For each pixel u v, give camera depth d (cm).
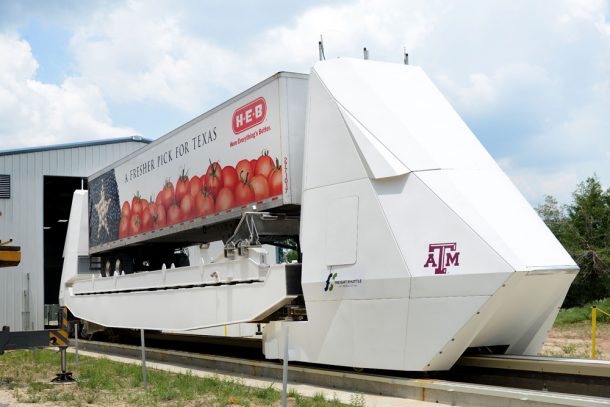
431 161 1074
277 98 1351
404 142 1101
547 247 1015
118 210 2219
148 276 1903
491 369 1095
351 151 1144
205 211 1638
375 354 1084
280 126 1341
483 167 1105
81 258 2564
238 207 1491
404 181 1076
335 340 1152
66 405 1083
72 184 3650
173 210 1808
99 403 1104
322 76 1230
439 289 1008
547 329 1115
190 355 1638
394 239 1062
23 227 3192
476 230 989
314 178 1212
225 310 1498
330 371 1177
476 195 1037
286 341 817
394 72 1237
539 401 870
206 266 1602
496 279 955
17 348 1345
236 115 1502
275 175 1359
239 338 1902
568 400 838
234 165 1509
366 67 1220
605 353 1678
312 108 1238
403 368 1047
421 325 1027
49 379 1434
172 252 2297
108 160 3381
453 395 976
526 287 981
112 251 2406
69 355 1989
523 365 1035
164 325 1780
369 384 1105
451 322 995
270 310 1352
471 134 1177
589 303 3325
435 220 1030
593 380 965
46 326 3703
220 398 1070
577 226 3969
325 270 1169
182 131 1759
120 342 2325
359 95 1175
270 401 1055
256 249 1412
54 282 5069
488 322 1020
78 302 2438
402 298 1045
